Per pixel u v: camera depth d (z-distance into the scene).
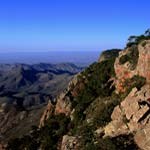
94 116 65.44
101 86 80.81
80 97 85.06
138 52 71.69
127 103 55.78
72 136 59.28
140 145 47.12
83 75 91.19
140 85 63.91
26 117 164.12
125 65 72.31
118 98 67.19
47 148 75.81
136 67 69.19
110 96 72.31
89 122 64.06
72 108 85.25
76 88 89.81
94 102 76.25
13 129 153.62
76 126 73.75
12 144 92.38
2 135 148.00
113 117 58.03
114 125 55.00
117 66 75.69
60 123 82.31
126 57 74.06
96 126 60.34
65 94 91.31
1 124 168.12
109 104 65.19
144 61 66.00
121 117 55.09
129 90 64.94
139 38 86.25
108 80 80.81
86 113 75.25
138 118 51.44
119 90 70.38
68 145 55.69
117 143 48.34
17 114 171.62
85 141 54.47
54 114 93.31
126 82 69.25
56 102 98.44
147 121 50.94
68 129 77.44
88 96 81.69
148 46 66.94
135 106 53.19
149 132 47.47
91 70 90.81
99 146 49.44
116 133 53.00
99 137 54.53
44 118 98.56
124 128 52.91
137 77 66.75
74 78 94.56
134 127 51.41
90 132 58.25
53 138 77.44
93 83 84.00
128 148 47.31
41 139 82.19
